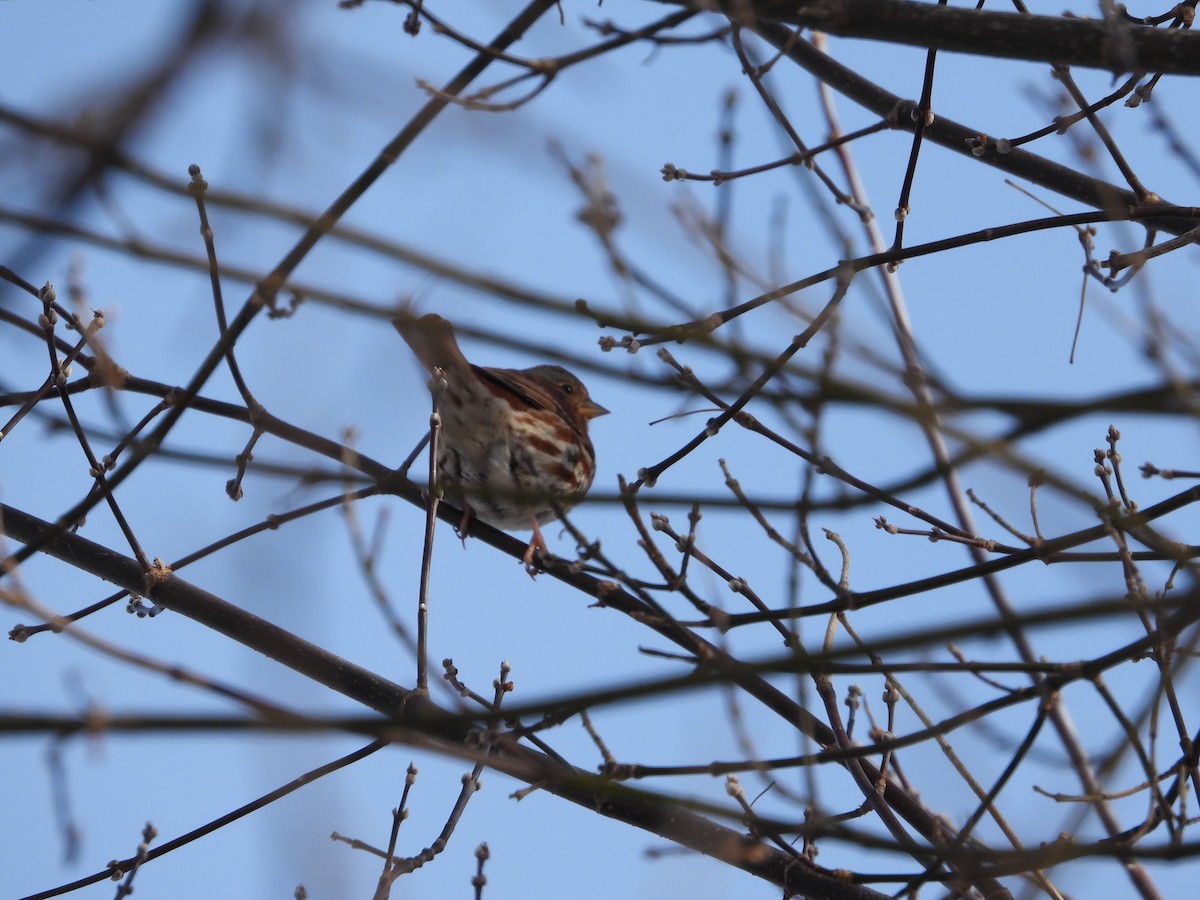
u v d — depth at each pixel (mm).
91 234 6039
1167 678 7664
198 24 4223
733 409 8805
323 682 10156
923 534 9461
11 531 10430
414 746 6656
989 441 6652
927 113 9547
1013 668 7699
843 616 9180
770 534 8305
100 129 4340
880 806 9258
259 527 9695
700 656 8742
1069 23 8664
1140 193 9961
